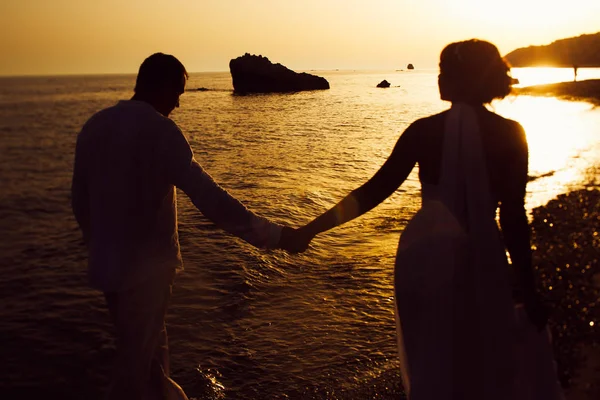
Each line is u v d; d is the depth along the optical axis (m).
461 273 2.11
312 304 5.39
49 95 98.88
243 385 3.99
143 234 2.74
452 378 2.07
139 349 2.81
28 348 4.91
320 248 7.26
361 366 4.12
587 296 4.70
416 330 2.16
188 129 28.94
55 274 7.03
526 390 2.13
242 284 5.96
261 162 16.61
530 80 85.19
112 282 2.68
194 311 5.33
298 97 65.38
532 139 19.89
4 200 12.43
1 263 7.51
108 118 2.73
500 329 2.10
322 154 18.44
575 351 3.69
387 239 7.70
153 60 2.81
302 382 3.96
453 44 2.21
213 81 159.25
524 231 2.15
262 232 2.70
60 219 10.55
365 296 5.54
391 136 24.47
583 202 8.77
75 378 4.46
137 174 2.70
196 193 2.70
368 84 113.06
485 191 2.09
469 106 2.15
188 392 3.96
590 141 19.16
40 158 20.62
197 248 7.50
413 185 11.61
